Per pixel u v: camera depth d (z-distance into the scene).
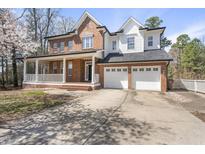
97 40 17.56
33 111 6.87
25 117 5.98
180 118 5.89
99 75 16.50
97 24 17.75
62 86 15.94
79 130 4.63
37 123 5.28
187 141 3.94
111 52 18.28
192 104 8.56
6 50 8.88
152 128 4.81
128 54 16.84
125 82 15.55
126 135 4.28
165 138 4.11
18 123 5.28
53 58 17.03
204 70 28.70
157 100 9.66
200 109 7.39
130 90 14.41
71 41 19.59
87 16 18.31
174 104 8.53
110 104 8.34
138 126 4.98
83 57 16.62
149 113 6.58
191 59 30.64
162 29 16.39
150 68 14.60
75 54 15.20
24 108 7.39
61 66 19.77
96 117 5.98
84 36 18.36
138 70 15.07
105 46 17.58
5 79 24.33
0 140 3.98
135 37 16.97
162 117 6.01
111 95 11.44
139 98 10.27
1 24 8.06
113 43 18.34
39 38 27.59
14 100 9.35
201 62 30.16
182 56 34.09
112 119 5.71
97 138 4.09
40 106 7.79
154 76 14.46
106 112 6.70
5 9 8.52
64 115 6.26
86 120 5.60
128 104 8.38
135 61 14.45
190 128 4.83
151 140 3.98
